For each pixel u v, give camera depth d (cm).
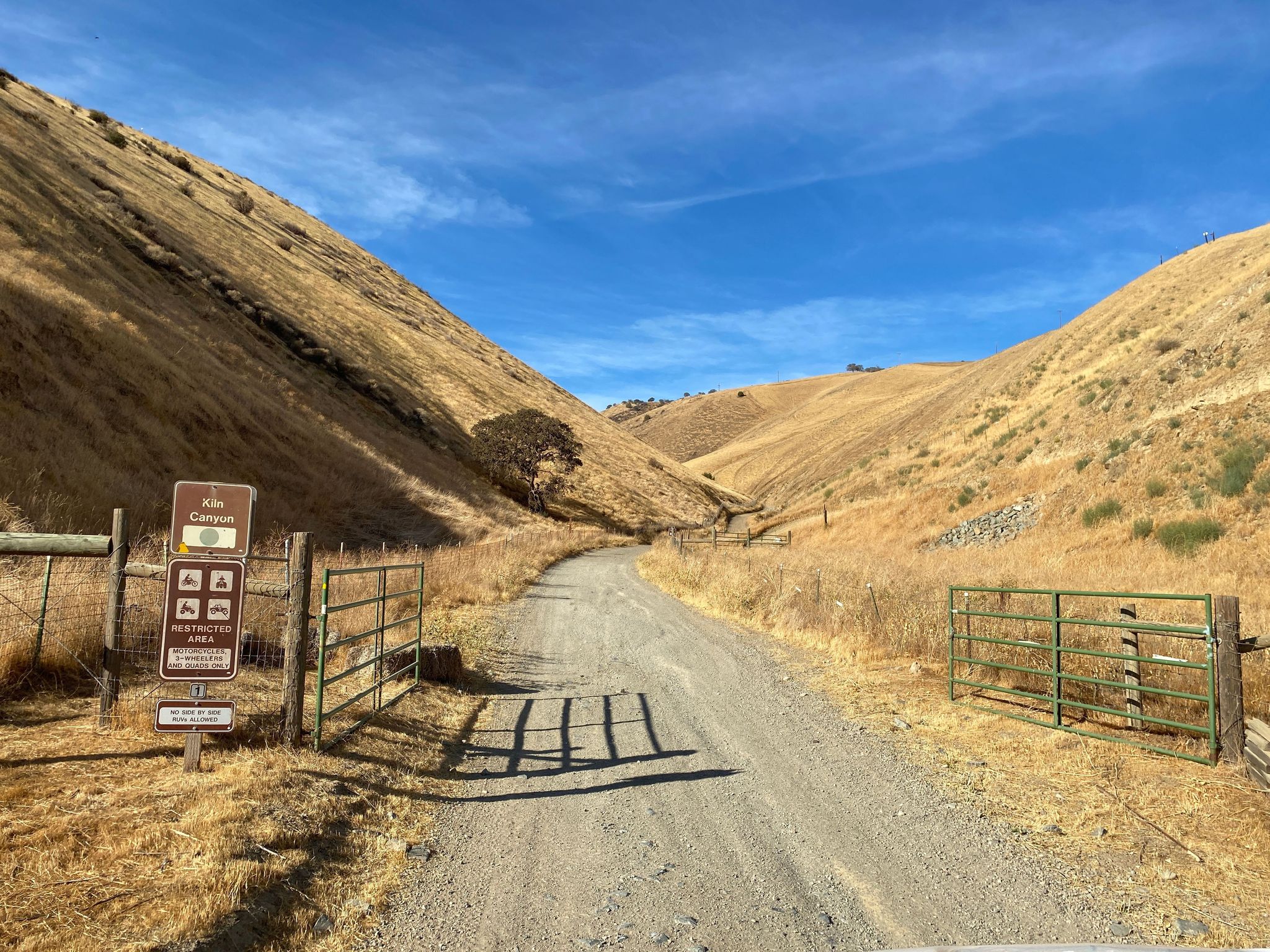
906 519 3544
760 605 1531
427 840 493
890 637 1112
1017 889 425
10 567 977
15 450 1755
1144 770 599
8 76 6400
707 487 9438
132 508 1911
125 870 377
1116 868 446
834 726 769
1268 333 2773
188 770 513
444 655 916
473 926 386
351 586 1342
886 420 7862
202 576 530
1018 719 755
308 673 839
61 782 471
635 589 2044
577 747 701
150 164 6856
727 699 880
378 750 631
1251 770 562
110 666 595
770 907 407
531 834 507
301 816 474
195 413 2767
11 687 644
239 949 339
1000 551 2542
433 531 3247
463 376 7112
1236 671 596
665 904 411
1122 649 709
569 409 9256
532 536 3612
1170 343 3481
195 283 4328
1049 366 5072
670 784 604
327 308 6134
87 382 2358
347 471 3456
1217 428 2534
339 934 371
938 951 325
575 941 372
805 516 4988
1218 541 1959
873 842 493
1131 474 2648
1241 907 398
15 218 3006
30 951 302
